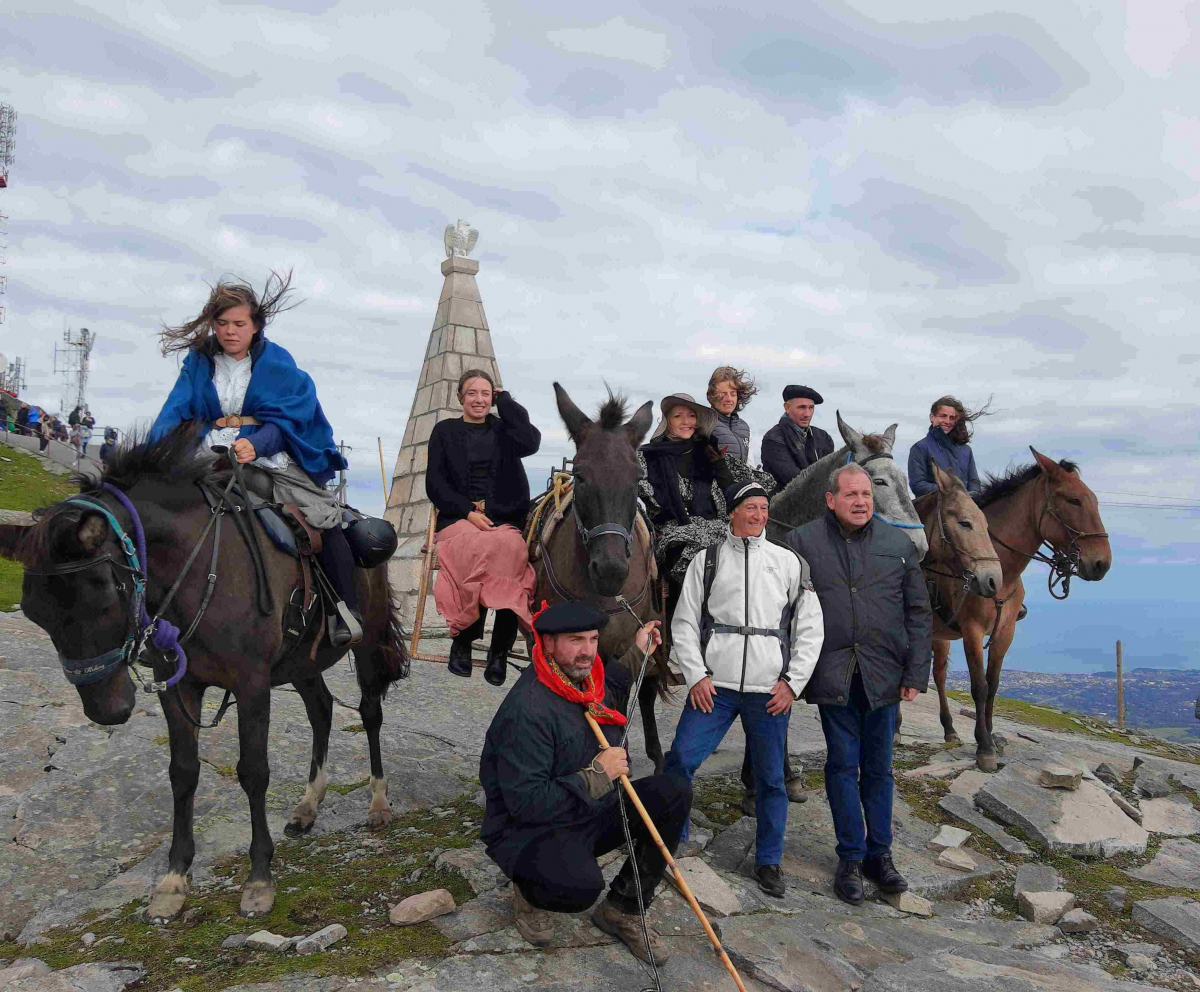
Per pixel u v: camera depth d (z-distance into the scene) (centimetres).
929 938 406
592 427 436
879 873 447
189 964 343
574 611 338
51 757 572
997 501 715
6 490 2512
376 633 509
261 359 436
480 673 934
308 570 421
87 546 317
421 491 1298
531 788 332
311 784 496
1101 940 434
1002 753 690
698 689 432
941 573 643
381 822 499
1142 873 516
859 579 445
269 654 391
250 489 407
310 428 450
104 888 418
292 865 440
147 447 366
